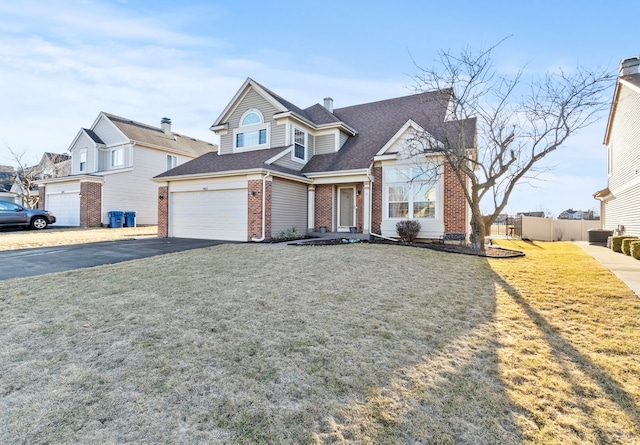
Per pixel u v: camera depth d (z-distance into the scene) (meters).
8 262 8.69
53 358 3.60
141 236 15.80
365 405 2.81
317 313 4.93
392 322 4.65
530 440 2.42
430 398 2.91
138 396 2.92
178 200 15.40
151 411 2.72
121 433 2.46
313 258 8.66
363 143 16.58
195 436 2.44
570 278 7.13
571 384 3.14
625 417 2.67
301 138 16.42
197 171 14.81
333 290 6.04
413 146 12.55
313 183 15.52
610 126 17.20
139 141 23.72
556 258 10.04
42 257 9.41
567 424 2.59
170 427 2.53
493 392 3.01
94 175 21.33
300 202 15.61
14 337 4.10
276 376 3.25
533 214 27.55
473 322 4.69
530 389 3.06
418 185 13.44
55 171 33.59
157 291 5.89
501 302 5.57
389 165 13.95
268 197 13.31
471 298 5.79
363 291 6.03
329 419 2.64
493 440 2.42
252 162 14.08
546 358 3.64
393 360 3.59
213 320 4.62
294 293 5.82
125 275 7.04
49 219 19.45
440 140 12.57
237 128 17.00
